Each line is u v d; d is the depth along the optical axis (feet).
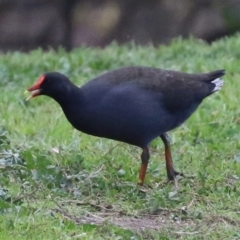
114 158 42.50
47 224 33.14
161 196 37.22
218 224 34.63
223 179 40.01
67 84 38.06
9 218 33.63
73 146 44.27
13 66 62.03
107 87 38.42
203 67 57.98
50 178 38.45
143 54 64.39
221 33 91.40
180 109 40.37
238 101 51.29
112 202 37.06
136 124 38.75
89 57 63.36
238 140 45.52
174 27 93.04
